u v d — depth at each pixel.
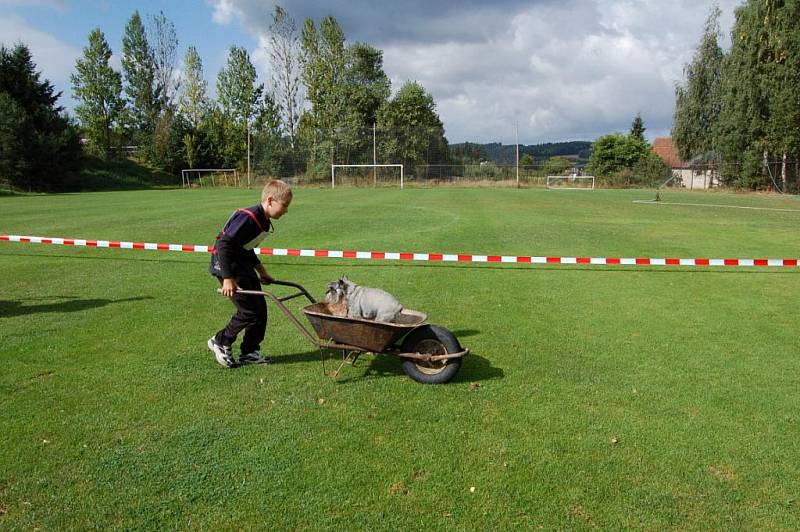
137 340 5.99
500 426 4.11
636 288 8.59
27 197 32.19
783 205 25.92
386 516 3.10
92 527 3.00
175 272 9.70
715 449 3.84
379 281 8.98
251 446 3.80
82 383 4.83
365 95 60.75
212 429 4.03
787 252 12.02
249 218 4.86
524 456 3.71
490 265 10.43
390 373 5.10
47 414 4.25
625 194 36.81
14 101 39.00
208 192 38.91
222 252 4.79
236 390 4.71
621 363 5.43
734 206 25.19
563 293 8.24
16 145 38.06
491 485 3.39
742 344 6.04
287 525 3.02
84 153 49.25
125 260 10.89
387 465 3.58
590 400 4.58
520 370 5.20
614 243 13.19
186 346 5.80
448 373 4.79
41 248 12.40
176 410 4.33
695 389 4.83
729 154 40.44
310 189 44.22
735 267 10.39
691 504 3.24
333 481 3.41
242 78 59.88
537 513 3.14
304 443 3.85
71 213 20.28
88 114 57.47
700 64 48.41
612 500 3.27
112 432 3.98
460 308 7.36
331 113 59.50
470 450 3.78
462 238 13.71
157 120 58.38
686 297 8.08
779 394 4.75
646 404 4.52
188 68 63.03
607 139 62.09
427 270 9.91
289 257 11.27
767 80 36.84
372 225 16.30
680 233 15.09
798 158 38.06
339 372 5.11
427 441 3.89
